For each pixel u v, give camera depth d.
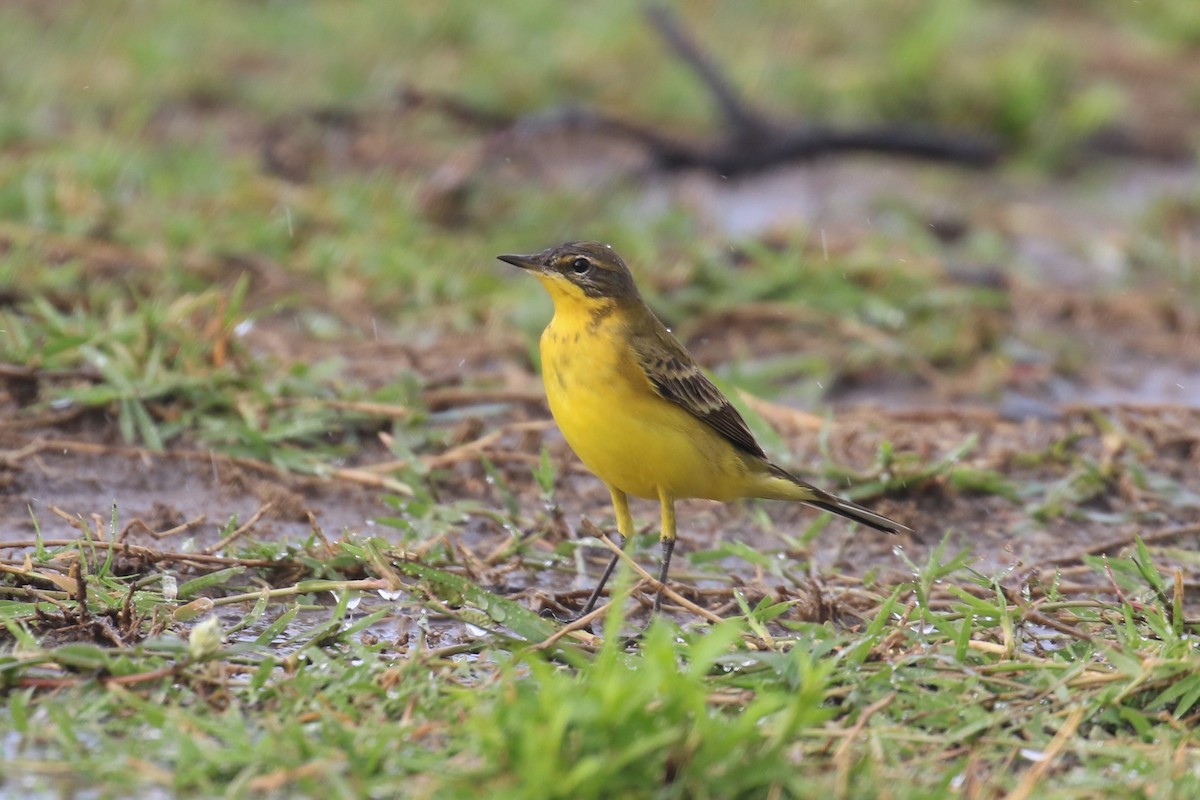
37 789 7.78
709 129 22.77
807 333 16.72
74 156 18.58
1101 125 24.14
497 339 15.82
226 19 25.27
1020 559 12.09
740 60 24.78
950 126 23.69
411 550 10.90
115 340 13.62
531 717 7.48
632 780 7.36
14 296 14.99
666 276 17.23
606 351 10.33
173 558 10.52
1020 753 8.48
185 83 22.41
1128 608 9.78
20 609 9.52
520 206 19.52
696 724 7.55
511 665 8.74
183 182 18.69
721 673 9.24
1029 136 23.69
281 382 13.60
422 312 16.28
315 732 8.27
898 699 8.81
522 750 7.34
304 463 12.70
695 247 17.64
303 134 21.30
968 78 24.23
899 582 11.28
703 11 27.17
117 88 22.02
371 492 12.49
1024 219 21.17
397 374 14.49
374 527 11.99
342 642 9.60
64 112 21.33
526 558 11.43
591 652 9.58
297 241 17.64
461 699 8.41
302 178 19.92
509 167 21.23
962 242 20.23
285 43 24.67
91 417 13.04
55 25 24.39
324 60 23.95
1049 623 9.89
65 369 13.44
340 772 7.82
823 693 8.60
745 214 20.62
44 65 22.59
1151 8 29.66
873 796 7.71
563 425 10.61
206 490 12.29
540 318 16.06
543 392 14.47
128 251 16.47
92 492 12.05
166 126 21.30
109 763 7.90
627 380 10.31
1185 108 25.70
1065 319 18.08
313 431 13.16
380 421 13.53
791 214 20.45
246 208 18.23
